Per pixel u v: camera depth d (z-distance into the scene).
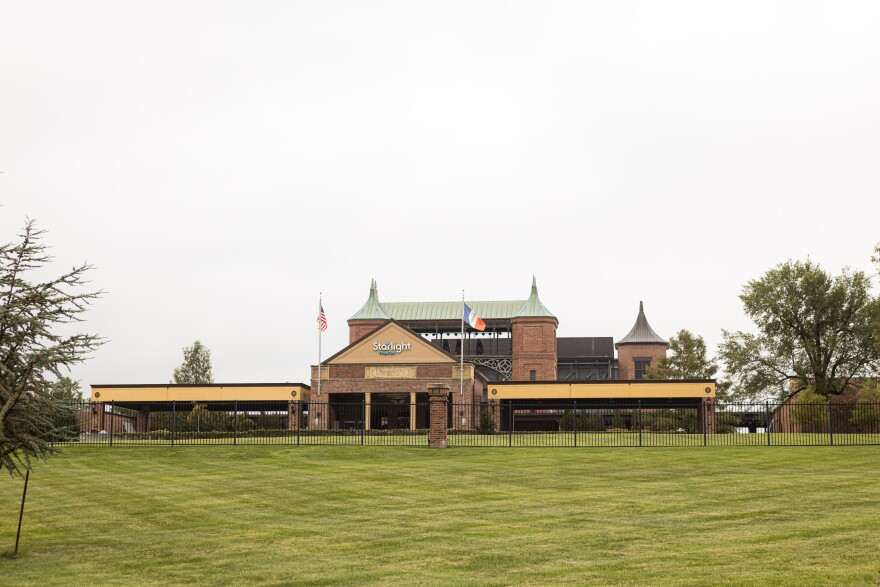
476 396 72.62
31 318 17.42
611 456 33.88
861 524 18.73
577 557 16.55
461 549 17.62
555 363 91.50
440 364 67.69
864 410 51.22
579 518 20.89
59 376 18.38
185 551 18.16
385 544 18.34
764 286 65.75
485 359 92.62
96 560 17.48
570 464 31.50
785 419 65.00
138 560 17.39
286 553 17.70
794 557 15.70
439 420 38.03
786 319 65.44
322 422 65.75
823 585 13.63
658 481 27.05
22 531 20.67
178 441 43.50
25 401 17.62
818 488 24.77
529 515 21.48
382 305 99.06
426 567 16.09
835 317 64.19
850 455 33.00
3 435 17.28
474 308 97.94
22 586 15.38
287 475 29.84
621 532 18.95
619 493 24.75
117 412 66.38
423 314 97.81
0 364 17.19
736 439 42.19
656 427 59.84
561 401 64.12
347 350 68.62
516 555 16.92
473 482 27.42
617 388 61.12
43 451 18.25
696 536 18.19
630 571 15.19
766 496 23.52
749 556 15.96
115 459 35.44
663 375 73.31
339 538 19.11
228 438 46.16
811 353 64.56
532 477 28.34
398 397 71.75
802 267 65.50
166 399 63.09
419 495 25.05
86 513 23.05
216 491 26.44
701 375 73.25
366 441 43.31
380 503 23.80
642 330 102.94
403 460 33.75
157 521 21.78
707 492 24.56
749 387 66.06
